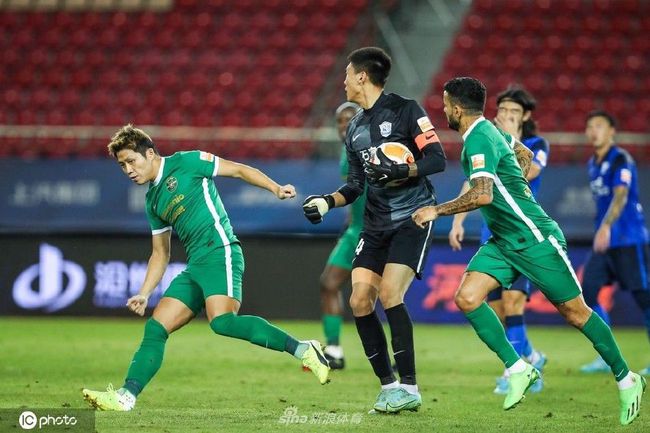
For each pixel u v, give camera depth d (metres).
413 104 24.44
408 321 24.47
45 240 52.66
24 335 44.59
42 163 54.78
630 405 23.06
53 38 73.81
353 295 24.91
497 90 68.75
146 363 23.33
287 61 71.38
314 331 47.53
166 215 23.83
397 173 23.33
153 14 75.50
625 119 66.81
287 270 52.47
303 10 75.12
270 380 31.73
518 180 23.09
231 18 74.88
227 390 29.36
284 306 52.41
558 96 68.19
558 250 23.03
